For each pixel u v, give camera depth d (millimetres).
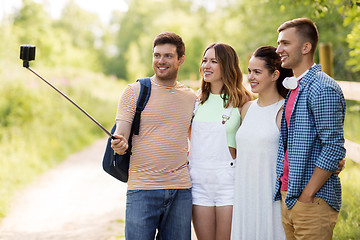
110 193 8062
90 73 24172
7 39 17203
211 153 3729
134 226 3621
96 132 15531
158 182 3605
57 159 11070
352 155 5398
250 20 19984
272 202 3449
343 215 5066
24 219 6664
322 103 3016
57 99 14867
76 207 7227
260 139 3473
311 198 3094
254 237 3539
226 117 3738
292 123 3193
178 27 28984
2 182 8094
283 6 7141
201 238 3764
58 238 5750
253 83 3598
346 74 11836
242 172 3566
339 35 11406
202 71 3910
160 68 3686
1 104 11898
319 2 5762
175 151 3664
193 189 3771
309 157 3117
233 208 3611
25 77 13633
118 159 3645
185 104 3779
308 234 3133
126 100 3654
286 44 3232
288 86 3223
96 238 5652
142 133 3645
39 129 11883
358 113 8141
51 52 27828
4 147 9727
